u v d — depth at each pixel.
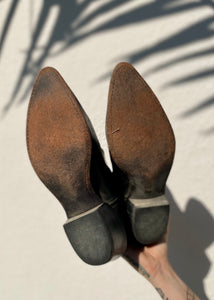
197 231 0.97
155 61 1.03
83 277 1.07
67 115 0.67
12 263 1.14
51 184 0.70
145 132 0.68
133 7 1.06
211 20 1.00
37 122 0.68
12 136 1.14
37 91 0.68
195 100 0.99
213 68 0.99
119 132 0.67
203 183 0.97
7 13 1.16
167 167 0.71
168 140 0.69
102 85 1.06
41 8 1.14
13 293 1.13
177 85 1.01
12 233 1.14
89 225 0.71
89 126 0.73
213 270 0.96
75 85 1.08
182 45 1.01
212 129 0.97
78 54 1.09
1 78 1.15
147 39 1.04
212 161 0.97
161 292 0.79
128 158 0.69
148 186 0.72
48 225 1.10
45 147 0.68
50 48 1.12
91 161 0.73
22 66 1.14
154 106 0.67
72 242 0.73
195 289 0.97
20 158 1.13
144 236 0.74
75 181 0.69
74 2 1.11
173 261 0.99
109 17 1.07
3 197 1.14
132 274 1.04
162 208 0.73
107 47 1.07
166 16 1.03
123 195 0.75
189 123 0.99
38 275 1.11
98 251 0.71
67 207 0.72
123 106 0.66
